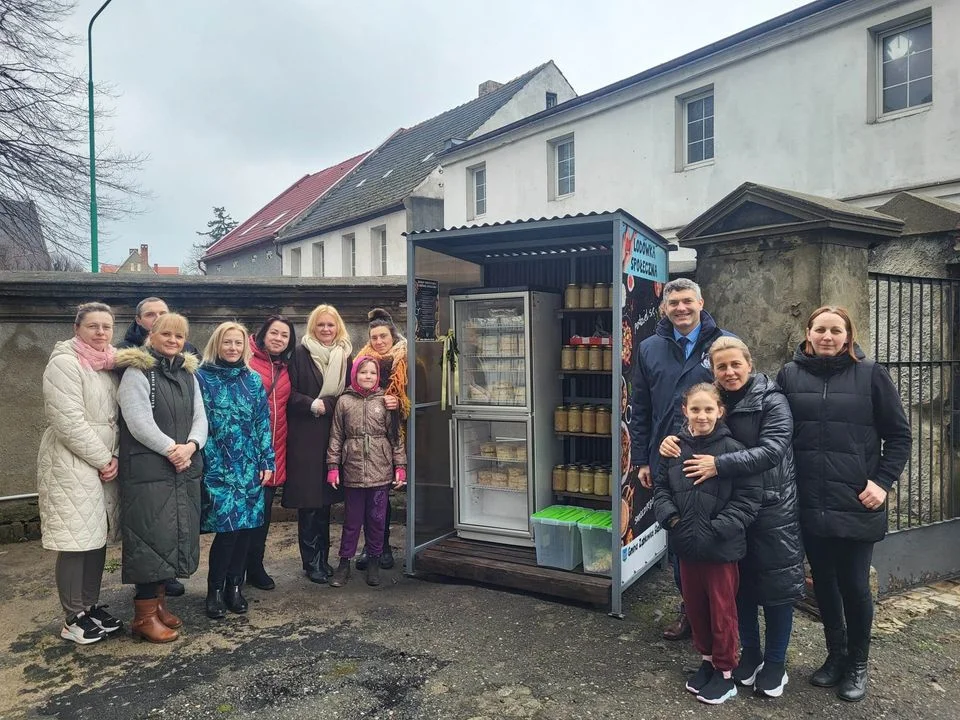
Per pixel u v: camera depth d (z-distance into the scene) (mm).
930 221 4648
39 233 14445
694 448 3113
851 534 3088
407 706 3131
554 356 5105
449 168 17734
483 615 4152
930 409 4520
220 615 4121
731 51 11375
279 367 4656
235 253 30516
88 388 3619
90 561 3818
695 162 12492
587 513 4629
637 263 4395
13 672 3471
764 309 4250
